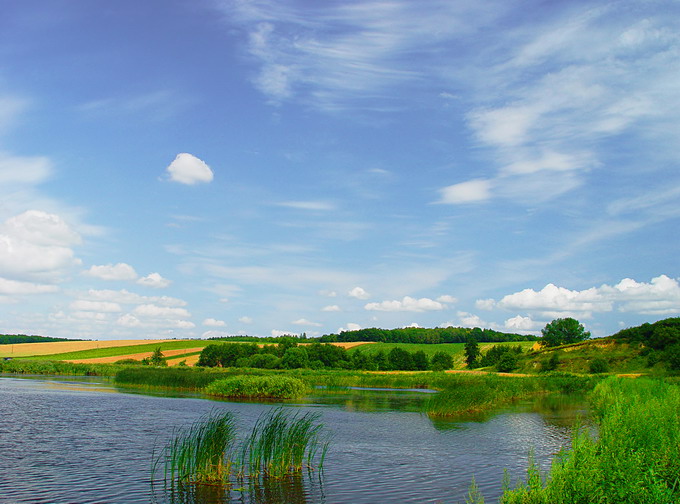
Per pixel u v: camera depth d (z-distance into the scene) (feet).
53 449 91.56
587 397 225.97
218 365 537.65
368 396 226.17
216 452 69.56
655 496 39.22
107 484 66.33
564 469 43.68
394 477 71.41
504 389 216.54
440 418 144.56
